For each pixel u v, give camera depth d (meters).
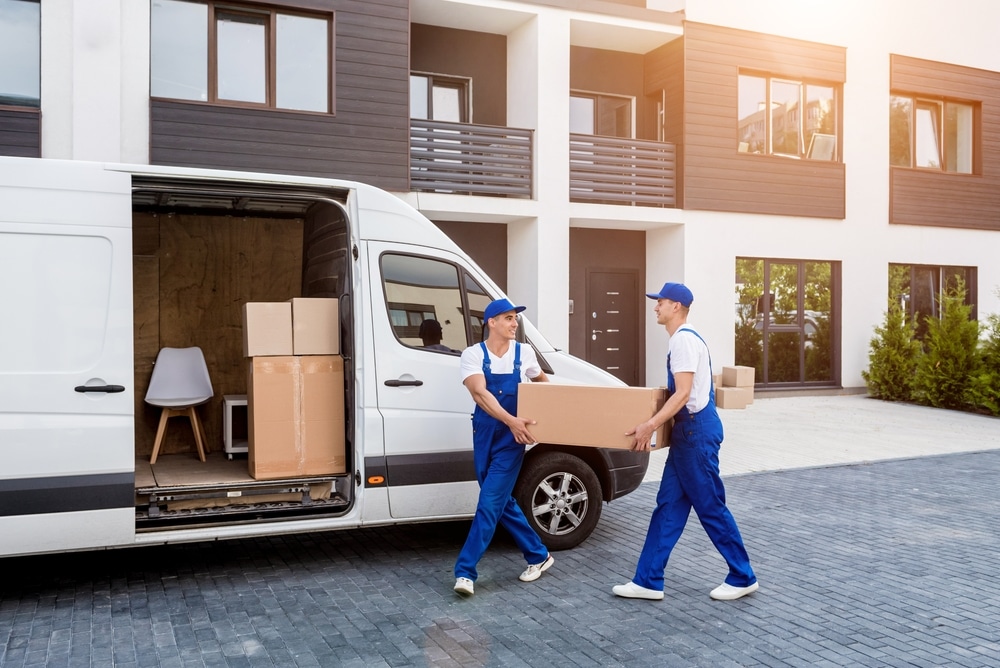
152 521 4.87
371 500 5.14
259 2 11.25
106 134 10.46
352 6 11.70
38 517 4.38
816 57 15.34
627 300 15.27
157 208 6.44
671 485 4.62
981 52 17.28
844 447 10.20
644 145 14.17
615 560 5.40
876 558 5.50
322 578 5.02
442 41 13.70
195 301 6.74
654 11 13.89
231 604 4.54
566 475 5.57
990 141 17.36
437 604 4.54
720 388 14.08
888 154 16.25
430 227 5.55
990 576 5.10
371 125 11.82
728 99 14.55
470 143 13.57
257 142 11.21
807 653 3.88
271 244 6.94
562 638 4.05
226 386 6.78
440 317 5.48
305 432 5.34
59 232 4.49
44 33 10.29
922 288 16.94
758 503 7.23
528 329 5.75
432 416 5.33
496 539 5.98
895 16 16.25
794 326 15.49
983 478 8.39
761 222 14.98
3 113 10.12
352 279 5.21
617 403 4.48
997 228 17.45
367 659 3.78
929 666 3.73
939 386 14.05
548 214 13.13
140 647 3.91
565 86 13.28
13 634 4.08
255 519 4.95
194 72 11.11
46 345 4.43
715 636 4.08
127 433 4.57
